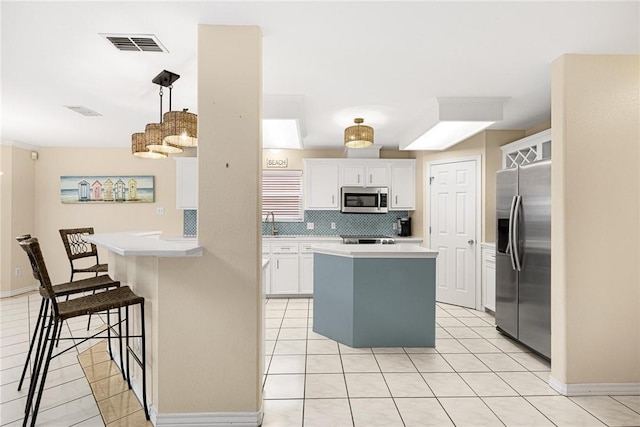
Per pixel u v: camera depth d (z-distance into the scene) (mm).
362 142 3857
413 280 3346
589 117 2451
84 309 2023
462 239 4805
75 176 5629
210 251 2096
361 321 3318
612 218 2453
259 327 2137
